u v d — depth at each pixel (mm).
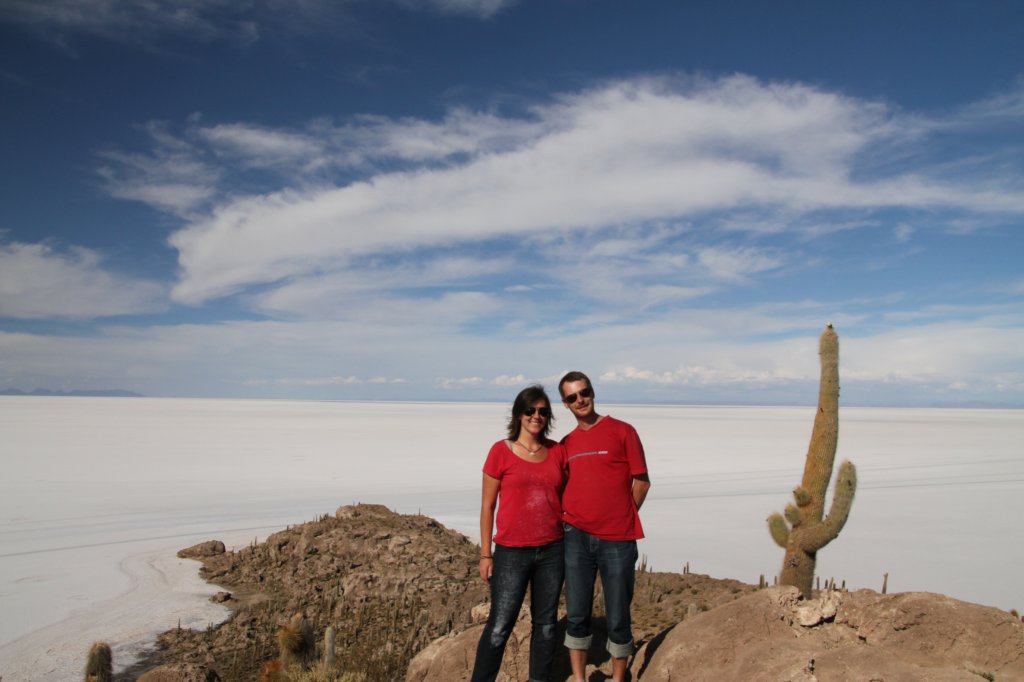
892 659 3713
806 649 3955
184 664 7094
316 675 6172
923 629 4027
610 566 4266
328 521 14477
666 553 15852
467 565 12203
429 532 13961
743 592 9391
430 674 5230
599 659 4926
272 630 10102
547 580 4383
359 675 6336
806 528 6223
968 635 3930
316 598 11266
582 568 4352
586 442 4363
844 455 39719
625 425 4414
